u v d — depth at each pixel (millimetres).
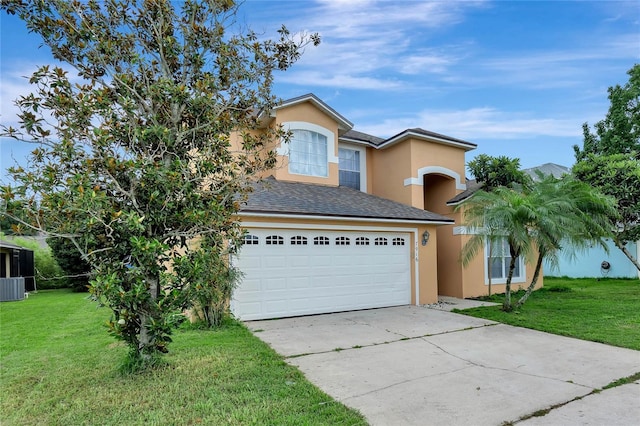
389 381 5668
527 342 7992
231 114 6902
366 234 12539
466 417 4480
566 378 5801
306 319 10523
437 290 15266
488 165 15625
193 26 6340
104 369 6109
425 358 6848
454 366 6391
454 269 15531
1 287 16406
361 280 12320
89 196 4863
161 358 6285
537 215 10250
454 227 15672
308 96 14461
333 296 11703
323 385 5496
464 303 13664
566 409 4699
